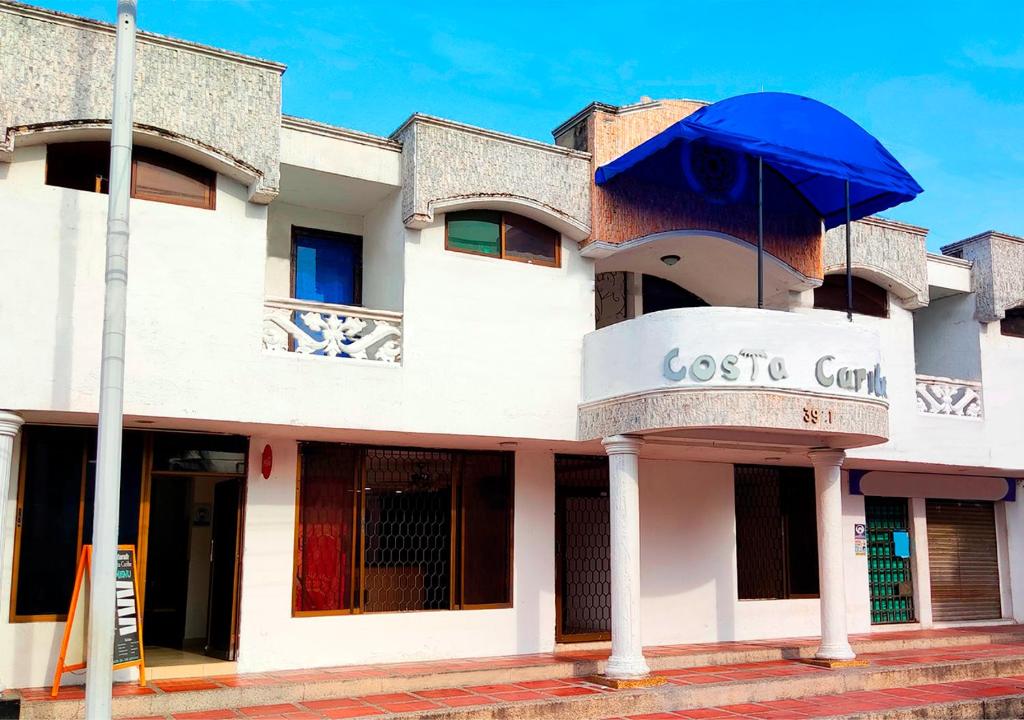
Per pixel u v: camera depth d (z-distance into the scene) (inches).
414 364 436.1
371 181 452.4
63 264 370.0
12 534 392.5
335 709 377.4
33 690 380.2
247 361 398.9
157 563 568.1
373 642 461.7
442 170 446.6
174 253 389.4
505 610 499.5
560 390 472.7
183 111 391.9
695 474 582.9
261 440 450.9
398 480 486.6
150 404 376.8
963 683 493.4
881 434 458.3
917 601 666.8
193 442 433.4
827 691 461.4
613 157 488.7
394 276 455.5
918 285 605.0
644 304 588.1
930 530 688.4
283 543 449.4
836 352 445.1
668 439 468.8
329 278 503.8
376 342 434.9
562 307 480.1
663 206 495.8
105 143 388.5
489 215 470.9
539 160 471.5
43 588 396.2
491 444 487.2
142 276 381.7
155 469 422.9
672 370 426.6
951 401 617.0
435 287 447.8
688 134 429.1
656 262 556.4
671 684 434.3
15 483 395.5
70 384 365.4
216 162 398.0
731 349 424.5
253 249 407.2
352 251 511.2
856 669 482.3
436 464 498.0
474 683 435.8
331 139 444.8
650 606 553.0
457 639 483.2
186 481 571.8
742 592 593.6
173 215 391.2
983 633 631.2
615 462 450.6
